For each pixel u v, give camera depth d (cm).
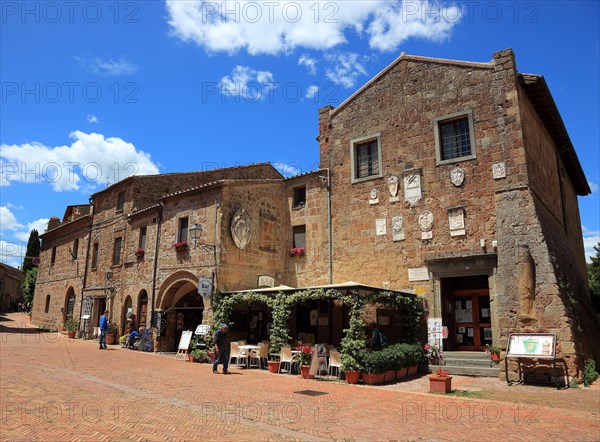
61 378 1101
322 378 1239
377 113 1745
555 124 1661
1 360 1395
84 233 2720
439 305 1470
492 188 1419
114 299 2248
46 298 3086
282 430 668
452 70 1577
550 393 1041
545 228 1352
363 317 1575
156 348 1822
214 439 609
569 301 1270
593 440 646
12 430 630
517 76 1448
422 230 1545
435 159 1559
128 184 2323
